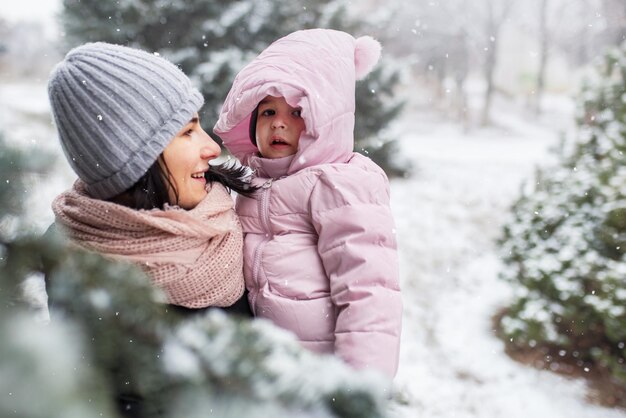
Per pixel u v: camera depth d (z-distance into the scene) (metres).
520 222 4.36
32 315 0.49
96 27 6.77
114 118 1.19
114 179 1.21
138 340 0.57
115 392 0.55
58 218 1.19
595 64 4.99
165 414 0.53
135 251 1.14
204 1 7.07
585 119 4.75
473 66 30.42
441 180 8.86
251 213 1.49
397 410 0.64
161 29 7.13
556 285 3.68
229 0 7.30
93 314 0.56
